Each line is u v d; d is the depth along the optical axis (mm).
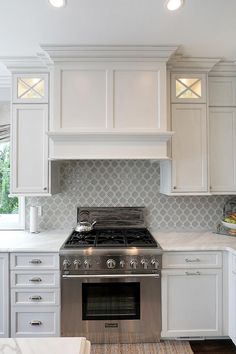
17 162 2418
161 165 2744
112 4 1645
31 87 2424
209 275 2221
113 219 2807
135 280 2154
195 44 2170
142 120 2293
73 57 2248
